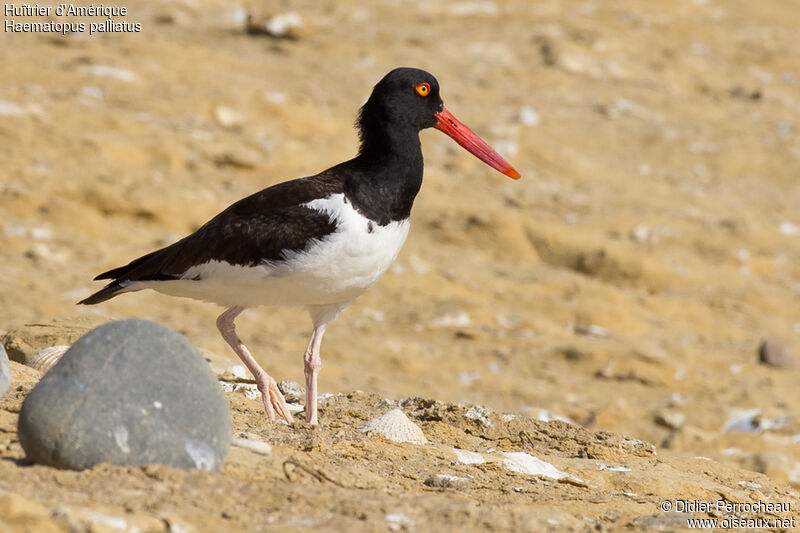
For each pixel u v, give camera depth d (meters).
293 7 29.30
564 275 18.45
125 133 19.27
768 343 16.02
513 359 15.14
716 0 34.66
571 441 8.47
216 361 9.80
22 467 5.31
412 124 8.21
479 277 17.78
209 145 19.56
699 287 18.48
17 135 18.31
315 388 8.12
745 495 7.40
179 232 17.55
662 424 13.31
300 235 7.63
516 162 22.06
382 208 7.88
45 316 14.11
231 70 23.39
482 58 26.86
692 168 23.28
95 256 16.33
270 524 5.08
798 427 13.03
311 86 23.50
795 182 23.17
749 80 28.52
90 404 5.34
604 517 6.05
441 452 7.30
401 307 16.42
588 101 25.64
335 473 6.05
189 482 5.30
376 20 28.95
